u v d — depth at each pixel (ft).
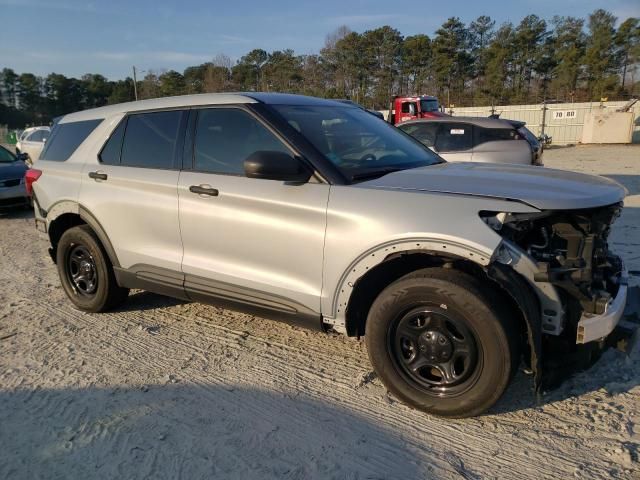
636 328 10.23
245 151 12.28
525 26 221.87
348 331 11.20
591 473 8.70
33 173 17.16
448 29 218.79
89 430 10.19
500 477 8.68
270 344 13.75
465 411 9.91
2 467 9.22
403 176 11.04
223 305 13.04
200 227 12.78
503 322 9.28
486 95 213.05
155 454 9.44
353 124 13.48
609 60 206.08
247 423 10.30
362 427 10.10
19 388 11.84
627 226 25.54
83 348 13.80
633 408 10.37
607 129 98.02
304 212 11.07
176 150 13.52
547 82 222.28
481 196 9.66
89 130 15.94
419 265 10.80
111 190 14.57
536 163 31.86
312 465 9.07
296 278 11.50
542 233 9.86
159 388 11.68
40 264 22.58
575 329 9.64
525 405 10.66
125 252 14.53
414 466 9.00
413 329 10.23
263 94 13.33
